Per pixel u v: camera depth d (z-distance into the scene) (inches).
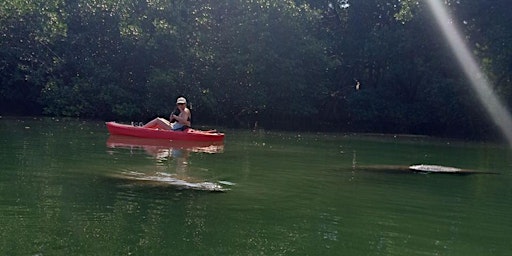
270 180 360.8
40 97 977.5
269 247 212.2
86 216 245.4
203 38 1019.3
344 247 216.4
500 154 645.3
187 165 407.8
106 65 1025.5
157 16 1013.8
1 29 956.0
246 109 1073.5
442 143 820.0
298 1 1198.9
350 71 1216.8
